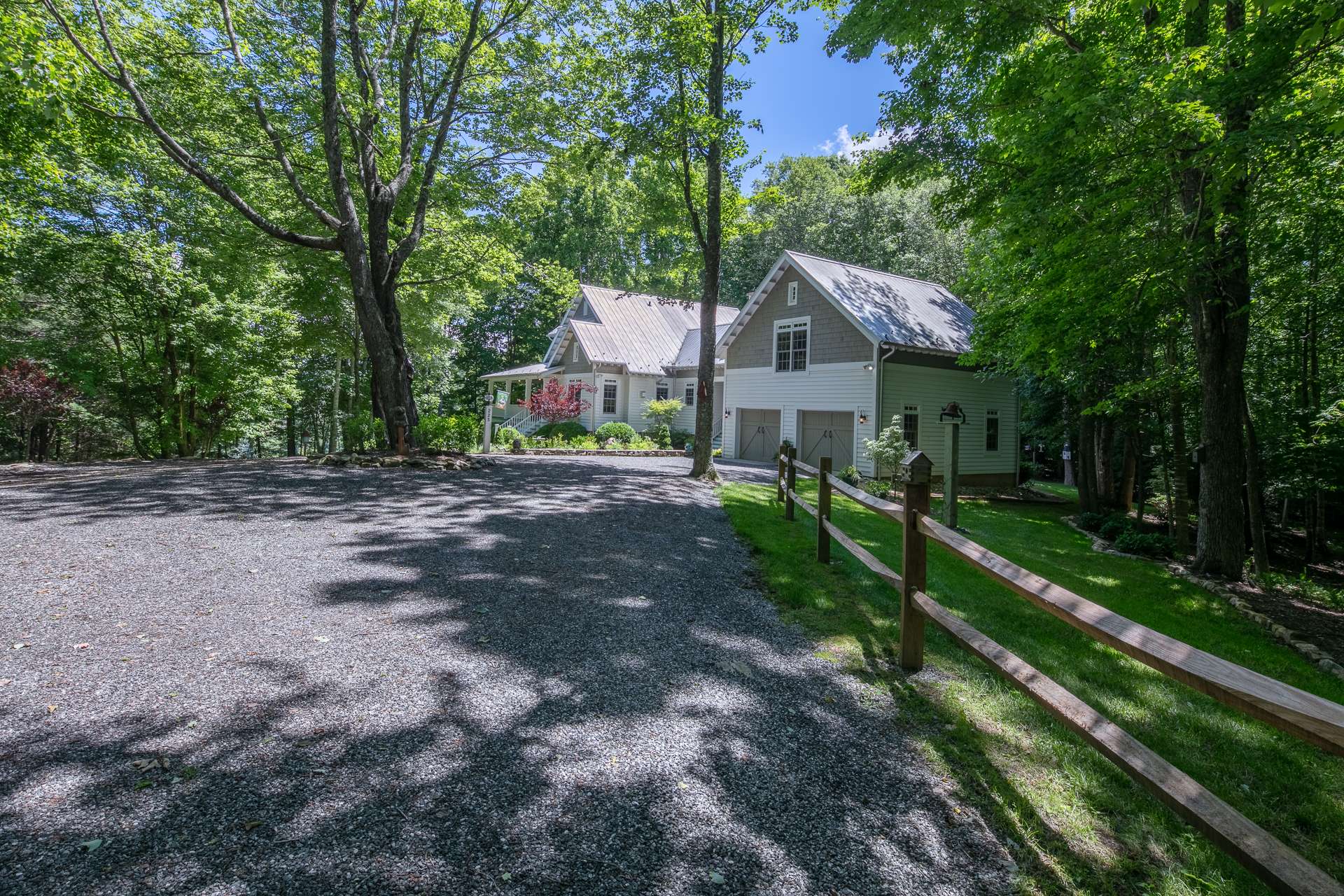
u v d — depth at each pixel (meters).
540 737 2.59
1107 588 6.70
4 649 3.14
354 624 3.67
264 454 29.59
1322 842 2.27
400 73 12.34
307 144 13.21
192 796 2.11
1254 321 9.30
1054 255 7.01
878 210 28.72
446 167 14.50
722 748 2.58
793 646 3.71
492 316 36.06
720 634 3.85
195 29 11.22
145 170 13.30
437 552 5.29
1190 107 5.13
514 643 3.54
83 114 9.60
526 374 27.52
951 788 2.38
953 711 2.95
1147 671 3.68
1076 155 5.91
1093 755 2.59
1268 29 5.02
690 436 23.06
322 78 10.49
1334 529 12.67
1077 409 15.53
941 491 16.02
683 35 10.48
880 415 15.96
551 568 5.04
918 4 7.54
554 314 29.98
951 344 17.23
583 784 2.29
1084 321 8.20
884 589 4.86
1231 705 1.43
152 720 2.57
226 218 14.27
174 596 3.99
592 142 12.57
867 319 16.17
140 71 10.52
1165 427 11.54
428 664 3.21
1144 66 5.78
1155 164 5.68
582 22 12.78
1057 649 3.94
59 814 1.98
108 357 15.31
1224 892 1.89
